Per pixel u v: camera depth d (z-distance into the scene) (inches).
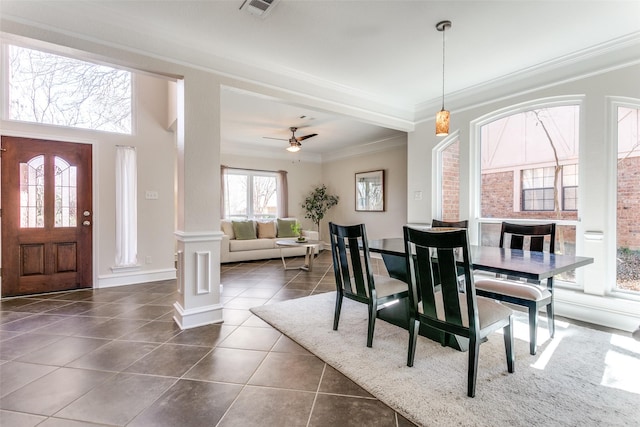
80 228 158.7
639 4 87.4
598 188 112.1
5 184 142.1
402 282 101.0
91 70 162.1
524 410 63.9
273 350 91.7
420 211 173.5
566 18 94.3
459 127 154.6
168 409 64.5
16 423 60.1
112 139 166.2
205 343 96.0
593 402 66.5
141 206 174.6
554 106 125.8
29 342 96.0
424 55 117.7
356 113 151.9
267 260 252.2
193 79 108.0
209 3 88.2
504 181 141.9
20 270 146.2
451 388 71.7
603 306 109.4
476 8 89.7
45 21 84.5
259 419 61.7
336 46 111.3
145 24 97.7
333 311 125.3
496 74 134.6
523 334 102.4
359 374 77.7
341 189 305.3
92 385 73.0
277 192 305.3
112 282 165.9
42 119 149.8
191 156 108.5
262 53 116.2
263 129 224.4
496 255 94.5
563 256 92.7
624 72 106.6
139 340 97.8
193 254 109.4
